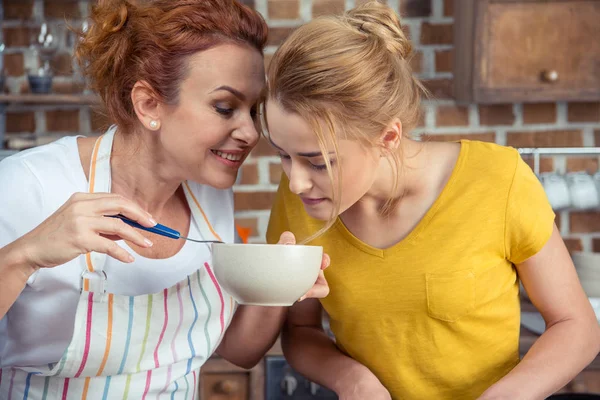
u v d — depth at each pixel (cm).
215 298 133
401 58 114
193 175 124
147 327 126
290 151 106
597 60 238
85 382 124
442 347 127
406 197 125
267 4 262
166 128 120
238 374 206
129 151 129
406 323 127
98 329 122
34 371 123
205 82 116
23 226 120
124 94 123
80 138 137
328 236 129
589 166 263
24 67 263
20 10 262
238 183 264
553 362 119
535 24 238
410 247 125
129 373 126
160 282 131
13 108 263
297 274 102
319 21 109
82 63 128
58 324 123
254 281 102
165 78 117
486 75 239
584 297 128
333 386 125
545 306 128
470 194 124
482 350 128
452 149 130
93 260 124
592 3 237
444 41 263
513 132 263
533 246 124
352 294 128
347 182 109
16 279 104
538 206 124
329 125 102
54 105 264
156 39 116
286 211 135
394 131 111
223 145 121
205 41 116
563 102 263
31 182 122
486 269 125
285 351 145
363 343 131
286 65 104
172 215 137
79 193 106
